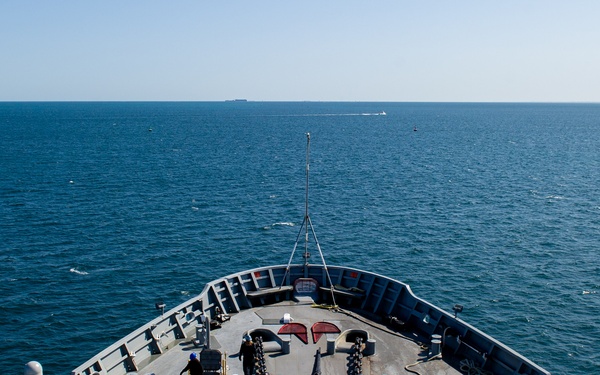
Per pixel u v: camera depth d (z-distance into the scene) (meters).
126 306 51.84
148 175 122.25
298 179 119.12
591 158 165.62
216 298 27.28
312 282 29.27
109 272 60.09
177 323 25.23
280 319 26.11
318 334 24.53
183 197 98.06
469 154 173.12
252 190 105.44
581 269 62.72
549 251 69.06
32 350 43.94
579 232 78.00
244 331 25.38
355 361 21.95
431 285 57.53
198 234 74.56
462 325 24.09
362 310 28.00
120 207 89.50
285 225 79.69
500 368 22.11
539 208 93.19
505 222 83.12
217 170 131.25
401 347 24.08
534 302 53.66
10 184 108.12
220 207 90.38
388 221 82.75
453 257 66.38
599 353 44.47
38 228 76.25
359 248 69.50
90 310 50.94
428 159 158.75
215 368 20.77
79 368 20.25
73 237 72.25
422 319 25.81
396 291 27.72
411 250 68.81
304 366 21.89
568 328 48.50
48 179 114.94
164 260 64.12
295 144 199.12
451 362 22.94
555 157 167.25
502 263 64.44
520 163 151.88
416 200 98.19
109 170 129.25
